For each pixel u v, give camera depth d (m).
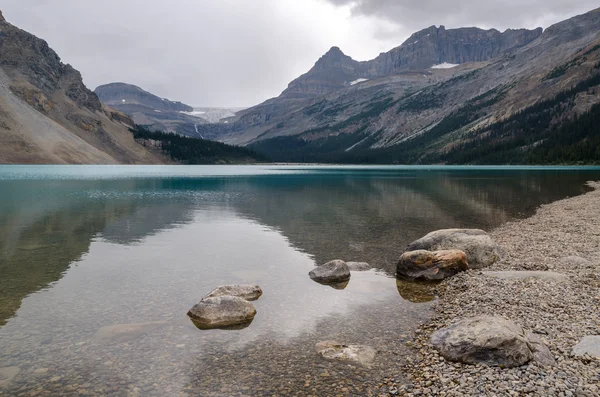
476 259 16.23
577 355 7.69
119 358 8.59
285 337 9.76
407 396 6.95
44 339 9.48
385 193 52.19
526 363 7.52
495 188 59.22
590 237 20.88
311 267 16.58
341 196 48.38
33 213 32.16
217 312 10.72
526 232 23.44
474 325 8.68
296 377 7.79
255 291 12.78
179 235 23.59
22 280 14.36
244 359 8.59
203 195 49.38
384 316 11.18
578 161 156.38
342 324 10.59
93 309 11.54
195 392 7.25
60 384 7.50
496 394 6.63
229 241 21.84
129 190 55.84
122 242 21.50
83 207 36.25
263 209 35.69
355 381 7.58
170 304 12.02
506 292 12.13
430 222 28.36
